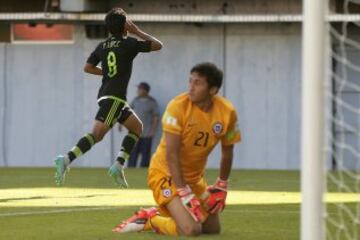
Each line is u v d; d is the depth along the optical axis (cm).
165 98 7819
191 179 2838
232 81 7706
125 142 3847
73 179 5828
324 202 2211
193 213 2789
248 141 7650
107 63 3884
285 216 3597
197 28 7750
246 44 7675
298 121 7594
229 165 2838
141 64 7831
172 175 2748
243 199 4400
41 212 3694
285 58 7606
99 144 7794
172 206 2800
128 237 2839
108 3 7806
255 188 5169
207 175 6412
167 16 7569
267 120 7631
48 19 7650
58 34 7956
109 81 3881
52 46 7962
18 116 8038
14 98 8031
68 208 3872
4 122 8050
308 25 2205
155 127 7488
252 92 7662
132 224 2948
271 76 7638
